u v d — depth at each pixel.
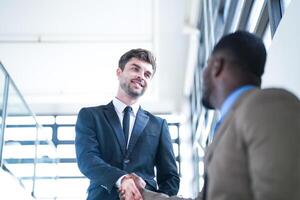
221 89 1.22
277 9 3.13
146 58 2.15
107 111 2.04
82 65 8.57
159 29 7.70
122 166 1.91
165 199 1.71
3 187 4.28
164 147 2.03
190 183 9.07
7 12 7.32
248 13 4.11
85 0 7.11
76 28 7.70
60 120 10.01
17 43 7.93
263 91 1.06
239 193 1.00
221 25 5.35
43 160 6.00
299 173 0.92
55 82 9.02
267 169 0.93
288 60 2.47
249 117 1.01
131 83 2.07
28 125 5.31
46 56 8.30
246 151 1.02
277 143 0.94
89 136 1.95
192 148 9.01
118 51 8.20
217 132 1.13
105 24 7.62
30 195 5.22
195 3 6.93
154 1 7.06
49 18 7.48
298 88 2.30
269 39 3.51
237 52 1.21
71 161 9.62
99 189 1.88
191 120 9.34
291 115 0.98
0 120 4.39
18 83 8.95
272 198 0.91
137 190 1.73
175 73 8.88
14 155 4.78
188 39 7.93
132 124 2.02
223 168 1.04
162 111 10.09
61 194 9.20
